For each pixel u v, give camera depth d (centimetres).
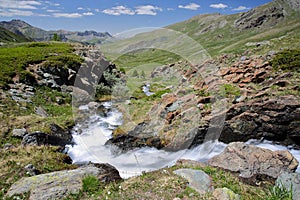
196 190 526
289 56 1520
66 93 1733
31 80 1700
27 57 2012
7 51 2284
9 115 1084
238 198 499
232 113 1052
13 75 1655
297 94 1122
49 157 757
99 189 556
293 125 1007
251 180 681
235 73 1444
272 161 732
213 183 559
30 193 541
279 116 1024
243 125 1030
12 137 888
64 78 1930
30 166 682
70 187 554
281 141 1034
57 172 608
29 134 860
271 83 1291
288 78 1295
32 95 1512
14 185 583
